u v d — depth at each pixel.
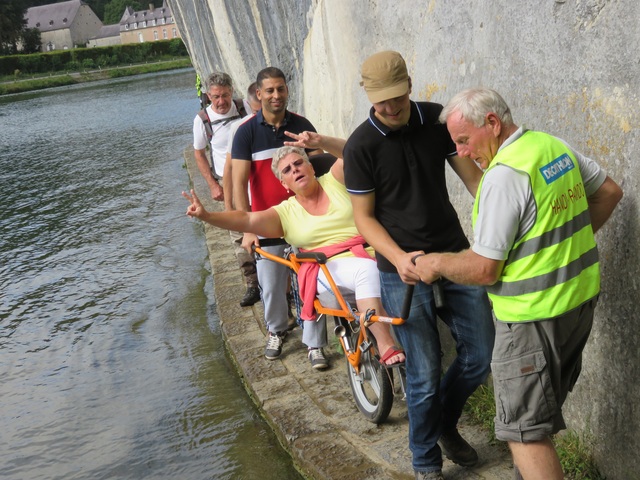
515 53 3.21
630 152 2.59
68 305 7.24
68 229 10.66
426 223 2.95
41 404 5.09
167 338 5.99
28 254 9.52
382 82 2.74
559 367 2.44
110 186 13.66
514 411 2.46
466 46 3.63
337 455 3.59
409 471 3.35
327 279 3.82
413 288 2.85
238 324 5.58
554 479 2.46
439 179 2.97
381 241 2.91
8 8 99.06
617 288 2.73
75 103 42.78
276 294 4.78
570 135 2.91
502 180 2.33
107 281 7.85
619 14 2.58
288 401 4.27
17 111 41.28
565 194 2.37
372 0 4.61
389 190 2.93
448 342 4.18
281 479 3.69
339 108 5.66
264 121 4.57
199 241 8.88
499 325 2.48
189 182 12.65
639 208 2.57
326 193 4.05
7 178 16.66
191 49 20.08
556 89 2.97
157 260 8.38
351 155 2.92
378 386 3.68
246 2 8.85
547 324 2.39
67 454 4.35
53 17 127.38
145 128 23.58
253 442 4.09
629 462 2.78
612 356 2.81
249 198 5.19
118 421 4.66
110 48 89.75
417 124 2.89
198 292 7.02
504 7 3.25
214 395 4.79
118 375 5.39
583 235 2.42
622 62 2.59
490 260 2.37
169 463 4.05
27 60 83.50
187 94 38.19
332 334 5.13
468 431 3.59
